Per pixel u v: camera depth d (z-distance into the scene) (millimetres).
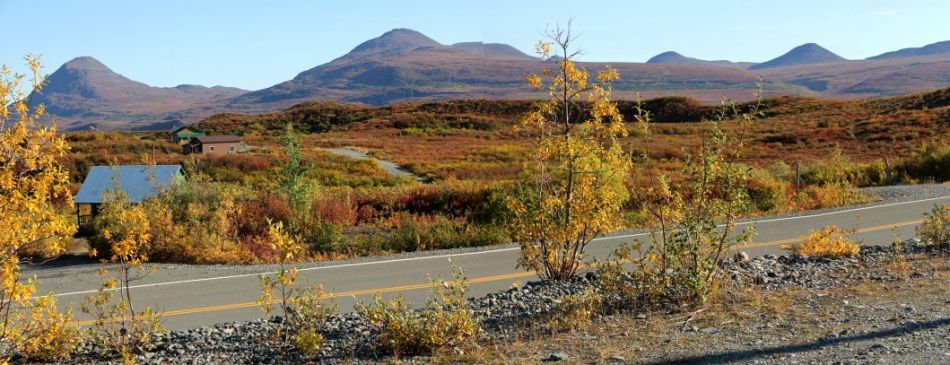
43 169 7195
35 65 6953
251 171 44812
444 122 105125
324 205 22969
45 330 7465
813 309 7355
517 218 10586
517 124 10531
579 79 10117
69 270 14555
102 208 18922
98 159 49938
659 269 8477
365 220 23234
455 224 20359
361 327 8047
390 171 47562
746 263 10594
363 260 14805
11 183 6816
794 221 18000
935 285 8258
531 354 6434
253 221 19719
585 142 10148
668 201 8438
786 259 11320
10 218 6832
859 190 25734
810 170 32750
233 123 116375
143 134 93062
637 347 6363
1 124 6809
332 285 12125
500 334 7379
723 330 6719
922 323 6258
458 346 7000
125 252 7965
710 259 8352
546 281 10258
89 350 7816
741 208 8336
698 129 74500
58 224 7137
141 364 7105
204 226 17578
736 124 58125
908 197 22438
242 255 16109
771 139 58688
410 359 6719
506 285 11828
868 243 14086
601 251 14500
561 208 10398
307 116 124188
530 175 10844
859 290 8258
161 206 18516
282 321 8641
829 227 11992
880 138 52844
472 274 12859
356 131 97562
